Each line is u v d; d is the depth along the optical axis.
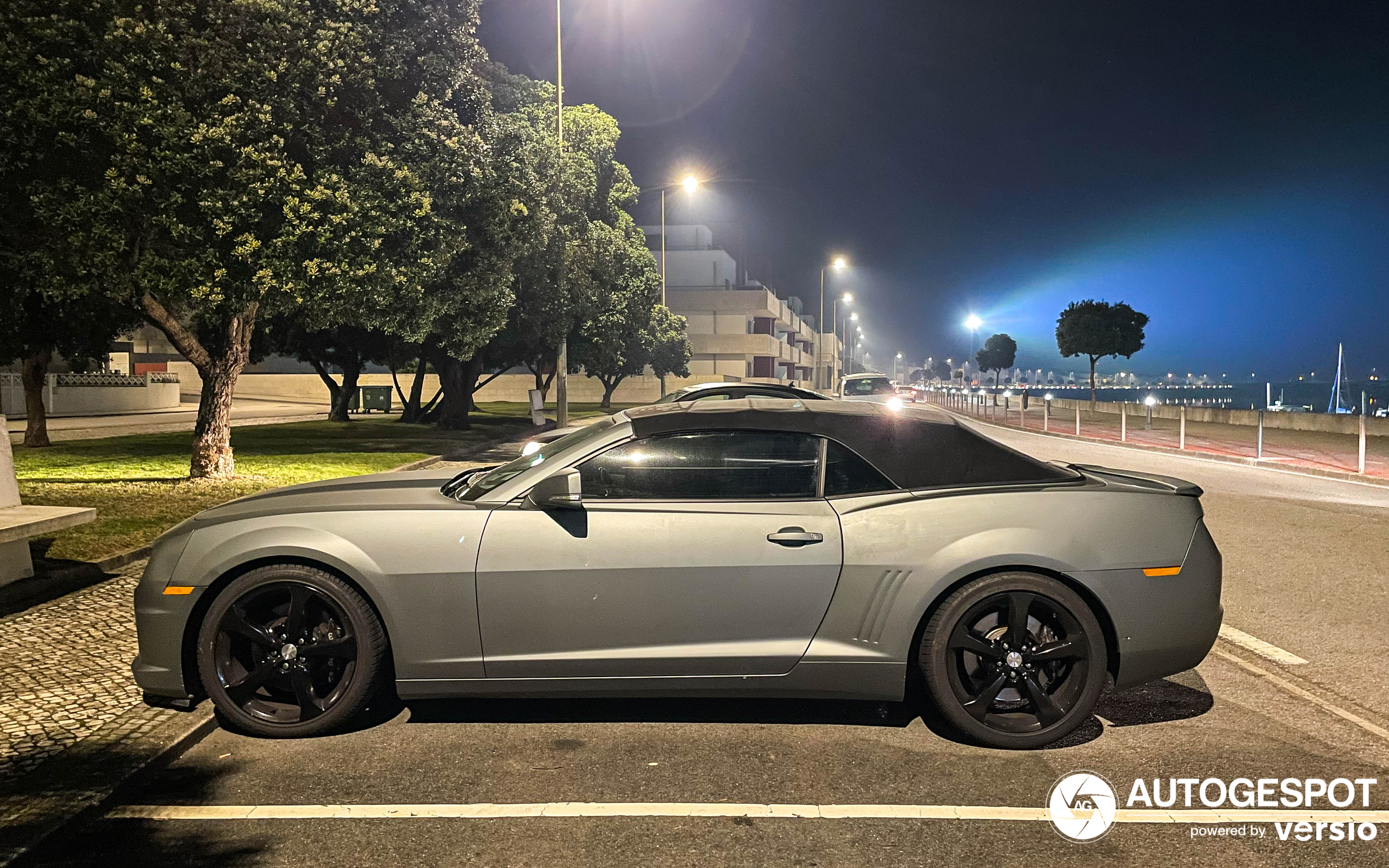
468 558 4.05
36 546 8.04
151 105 11.00
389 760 3.90
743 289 91.06
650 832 3.26
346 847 3.14
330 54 12.41
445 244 14.59
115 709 4.30
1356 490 13.73
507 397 66.88
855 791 3.61
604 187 32.38
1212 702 4.65
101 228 10.99
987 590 4.01
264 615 4.22
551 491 3.98
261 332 27.73
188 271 11.57
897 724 4.36
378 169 13.14
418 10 13.90
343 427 29.59
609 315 36.94
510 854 3.10
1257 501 12.29
